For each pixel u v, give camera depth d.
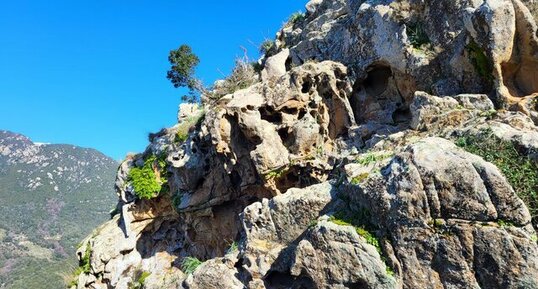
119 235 20.41
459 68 10.94
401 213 7.60
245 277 9.88
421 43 12.26
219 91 22.41
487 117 9.16
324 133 13.45
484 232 6.95
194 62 28.44
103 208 140.62
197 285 10.13
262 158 13.14
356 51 13.95
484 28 9.84
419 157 7.67
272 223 10.02
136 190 19.92
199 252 18.17
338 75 13.70
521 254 6.68
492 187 7.05
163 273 18.81
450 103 9.98
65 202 137.75
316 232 8.43
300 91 13.49
